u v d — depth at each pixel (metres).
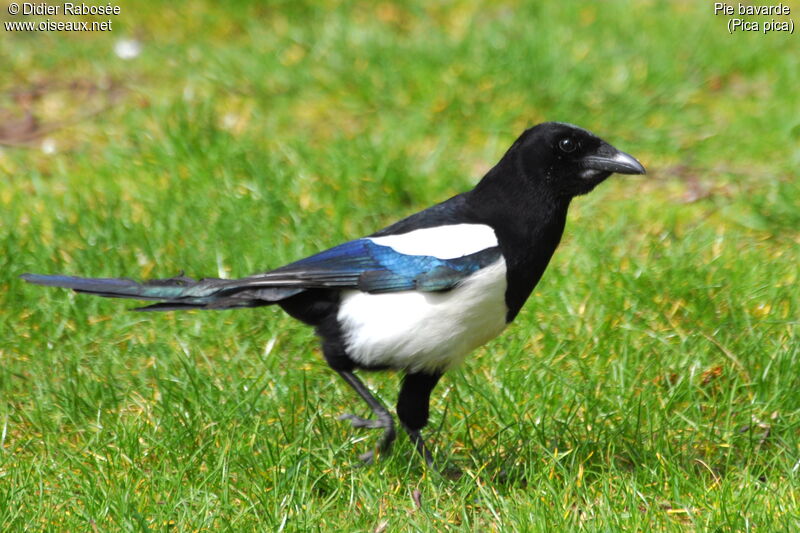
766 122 15.70
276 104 16.20
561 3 19.02
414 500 8.34
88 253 11.89
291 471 8.35
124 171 14.09
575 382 9.98
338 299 8.62
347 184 13.55
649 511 7.92
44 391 9.88
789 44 18.27
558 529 7.72
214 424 9.14
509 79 16.20
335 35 17.72
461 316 8.39
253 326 11.02
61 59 17.75
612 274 11.60
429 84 16.19
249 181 13.67
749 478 8.29
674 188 14.42
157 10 19.17
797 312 11.05
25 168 14.54
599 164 8.62
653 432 9.27
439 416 9.63
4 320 10.93
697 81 17.12
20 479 8.48
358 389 8.91
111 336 10.95
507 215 8.62
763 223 13.16
